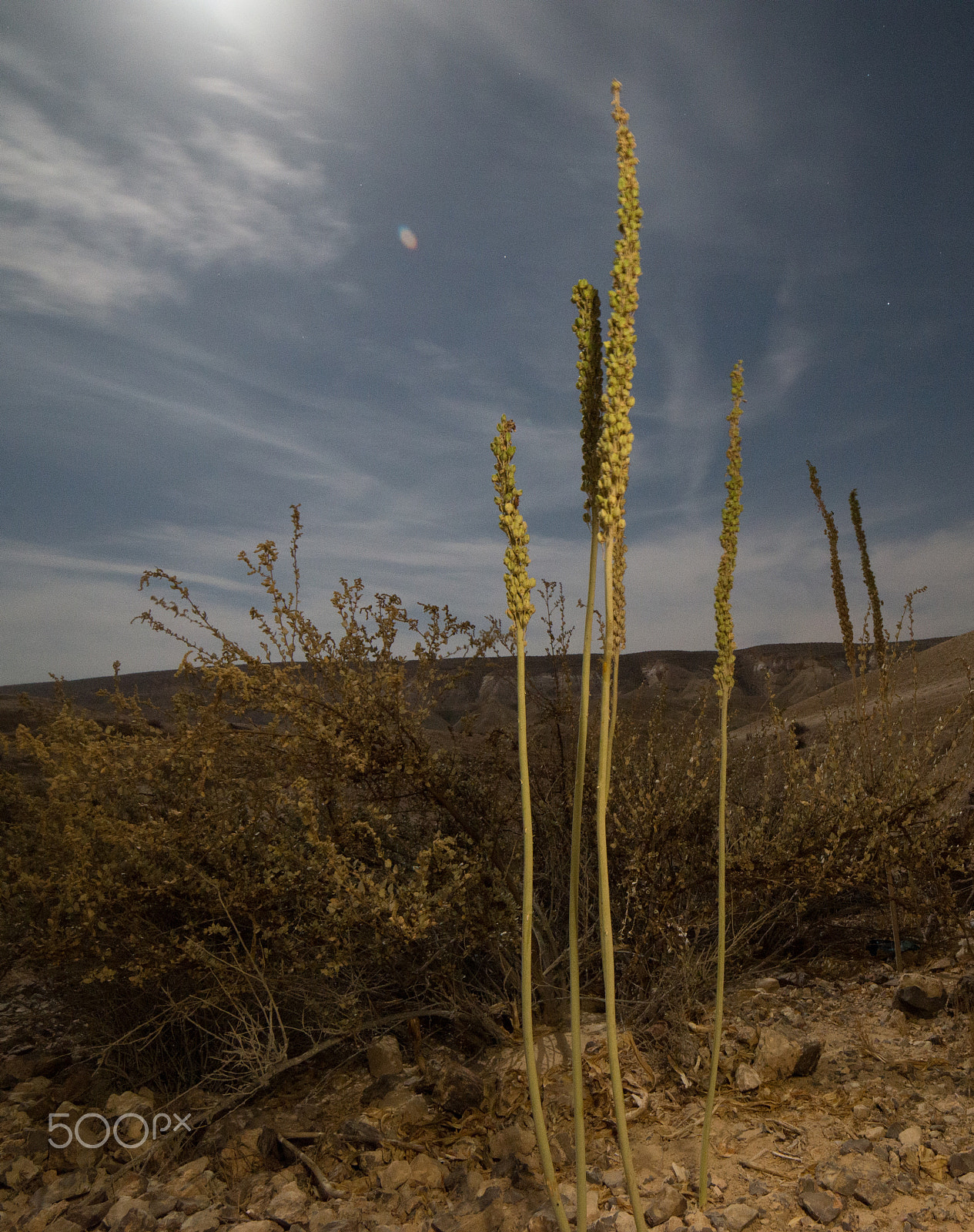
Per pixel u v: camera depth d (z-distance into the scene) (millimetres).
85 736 4055
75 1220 2715
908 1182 2545
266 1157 3051
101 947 3738
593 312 1958
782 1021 3771
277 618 3889
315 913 3645
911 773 4457
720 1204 2516
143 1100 3475
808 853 4125
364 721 3719
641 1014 3742
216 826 3770
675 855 4305
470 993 3895
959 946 4488
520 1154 2893
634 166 1825
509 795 4402
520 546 1787
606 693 1846
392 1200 2703
